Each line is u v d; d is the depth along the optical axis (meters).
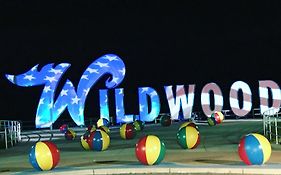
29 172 12.83
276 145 17.02
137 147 12.90
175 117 34.06
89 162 14.60
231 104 34.03
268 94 33.81
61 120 35.16
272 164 12.17
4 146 22.39
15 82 32.09
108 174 12.41
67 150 18.97
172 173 12.04
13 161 16.33
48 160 12.84
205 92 33.94
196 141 16.92
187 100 34.00
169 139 21.88
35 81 32.28
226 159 13.73
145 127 31.72
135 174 12.17
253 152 11.89
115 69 32.91
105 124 29.08
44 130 33.44
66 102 32.59
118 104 33.19
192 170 11.98
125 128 23.20
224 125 30.55
